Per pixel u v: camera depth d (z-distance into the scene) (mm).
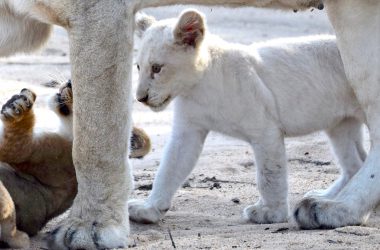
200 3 11266
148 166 15609
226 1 11344
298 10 11750
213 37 12734
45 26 11383
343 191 11352
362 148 13266
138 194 13727
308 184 14164
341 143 13164
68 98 11508
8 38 11258
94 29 10469
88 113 10500
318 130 13047
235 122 12391
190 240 10641
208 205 13070
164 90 12398
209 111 12375
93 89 10492
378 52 11633
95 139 10477
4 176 10992
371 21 11625
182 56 12266
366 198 11227
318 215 11086
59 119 11570
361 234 10586
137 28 12914
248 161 15750
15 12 11039
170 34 12305
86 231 10312
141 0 10711
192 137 12453
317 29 31469
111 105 10516
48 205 11383
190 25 12242
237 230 11391
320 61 12930
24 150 11023
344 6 11656
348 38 11719
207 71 12305
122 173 10609
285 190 12164
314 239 10422
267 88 12570
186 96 12383
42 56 25047
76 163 10594
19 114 10859
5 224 10414
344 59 11836
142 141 13102
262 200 12195
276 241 10414
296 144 16516
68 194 11531
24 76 21641
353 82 11797
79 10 10500
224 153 16438
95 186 10500
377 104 11641
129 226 11367
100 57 10477
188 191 13883
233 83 12359
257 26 32062
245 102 12344
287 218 12102
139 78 12562
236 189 14047
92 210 10469
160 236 11031
